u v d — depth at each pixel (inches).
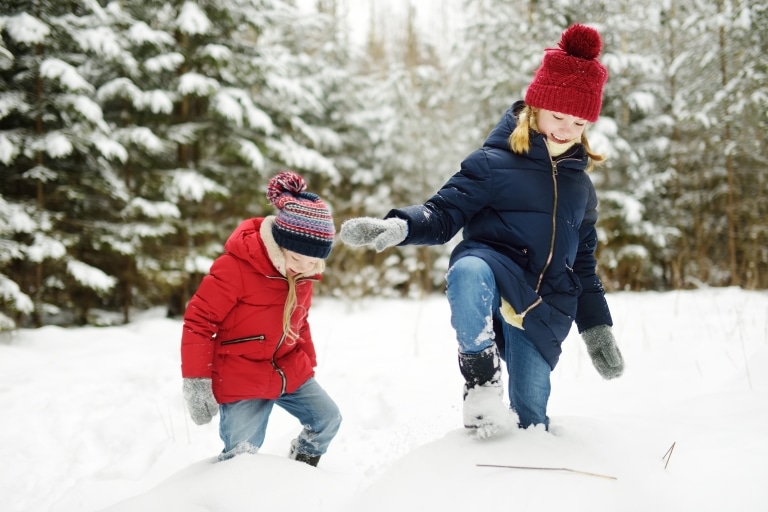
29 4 272.2
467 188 76.4
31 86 283.9
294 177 88.4
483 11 456.1
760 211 379.2
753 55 335.9
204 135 358.3
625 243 394.0
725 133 367.6
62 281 289.4
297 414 96.2
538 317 73.0
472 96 469.1
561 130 76.2
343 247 421.1
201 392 82.3
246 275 85.2
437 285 499.5
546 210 75.5
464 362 66.7
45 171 275.4
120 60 296.2
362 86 526.3
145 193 331.6
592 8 394.3
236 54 365.4
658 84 403.5
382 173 500.4
